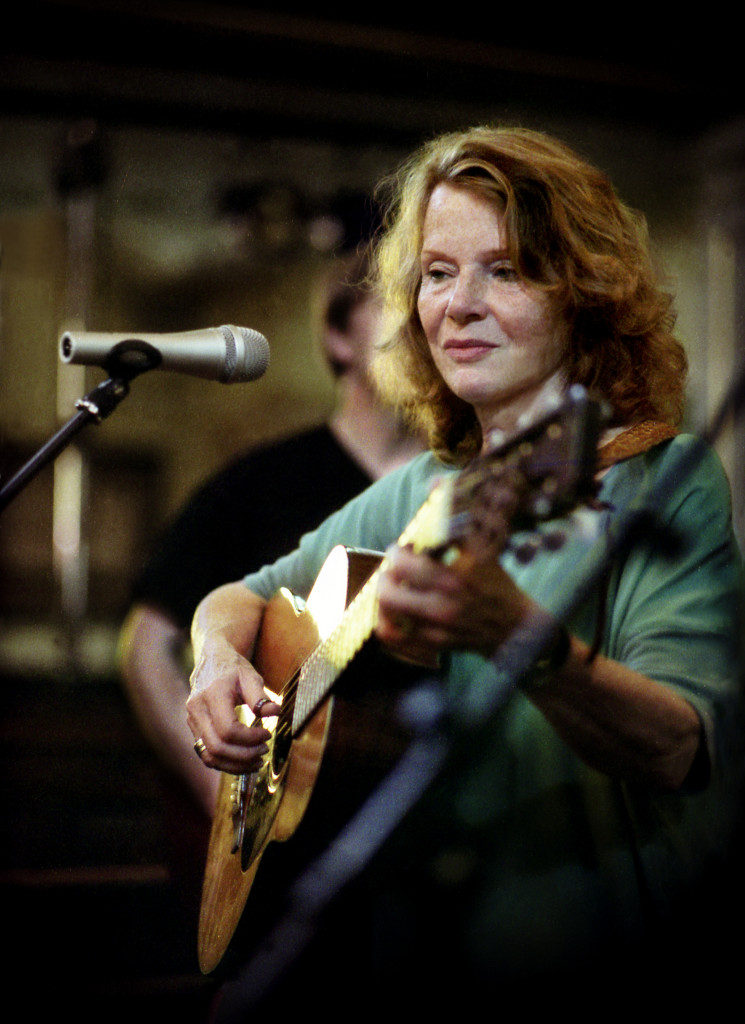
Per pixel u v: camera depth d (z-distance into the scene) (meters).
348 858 1.92
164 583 3.53
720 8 7.15
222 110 8.56
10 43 7.97
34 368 11.21
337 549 2.19
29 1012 3.85
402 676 1.84
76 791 6.39
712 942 2.03
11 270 10.27
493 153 2.04
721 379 9.36
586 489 1.28
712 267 9.36
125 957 4.14
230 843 2.41
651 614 1.77
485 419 2.10
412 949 1.96
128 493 14.06
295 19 7.58
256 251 8.84
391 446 3.53
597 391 2.00
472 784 1.92
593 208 2.03
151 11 7.50
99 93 8.37
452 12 7.39
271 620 2.44
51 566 13.05
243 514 3.50
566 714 1.58
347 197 7.91
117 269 11.80
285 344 13.27
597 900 1.84
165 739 3.45
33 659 10.81
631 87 8.26
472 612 1.38
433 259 2.07
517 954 1.87
